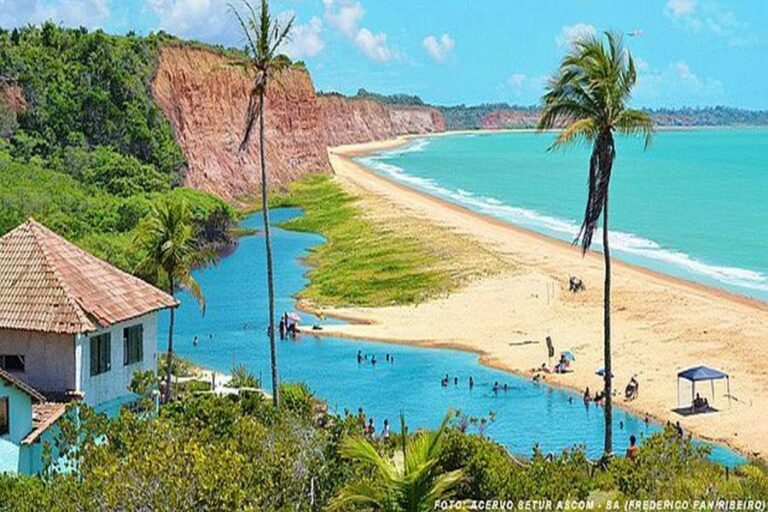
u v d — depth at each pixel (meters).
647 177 192.00
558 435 46.19
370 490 17.39
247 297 81.94
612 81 36.31
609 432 37.88
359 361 60.81
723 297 77.00
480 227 117.62
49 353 33.69
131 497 19.05
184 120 137.00
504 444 44.47
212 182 139.25
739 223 125.12
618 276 84.75
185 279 49.09
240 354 62.78
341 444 22.31
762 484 25.88
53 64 119.44
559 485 27.28
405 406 51.44
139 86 127.56
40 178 98.31
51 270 35.12
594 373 56.09
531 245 102.88
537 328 67.12
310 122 188.12
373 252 99.94
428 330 68.06
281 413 35.69
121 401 35.72
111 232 89.38
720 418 47.44
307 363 60.62
